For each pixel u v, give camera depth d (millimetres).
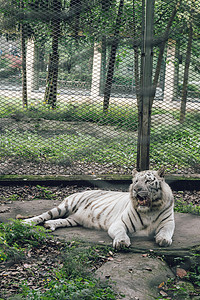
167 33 7148
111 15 6613
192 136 8156
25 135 8391
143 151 6020
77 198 5465
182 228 5176
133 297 3500
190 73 7547
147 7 5730
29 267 3891
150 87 5891
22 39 7637
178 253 4363
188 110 7754
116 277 3781
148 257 4273
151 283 3807
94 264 4117
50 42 7539
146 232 4824
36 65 8047
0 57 8133
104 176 6941
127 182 6859
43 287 3518
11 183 6789
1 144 8086
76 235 4848
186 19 7066
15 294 3328
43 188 6695
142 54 5840
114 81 7078
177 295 3736
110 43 6766
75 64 7398
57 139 8016
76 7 6691
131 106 7207
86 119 7645
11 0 6840
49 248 4402
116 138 7539
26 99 8375
